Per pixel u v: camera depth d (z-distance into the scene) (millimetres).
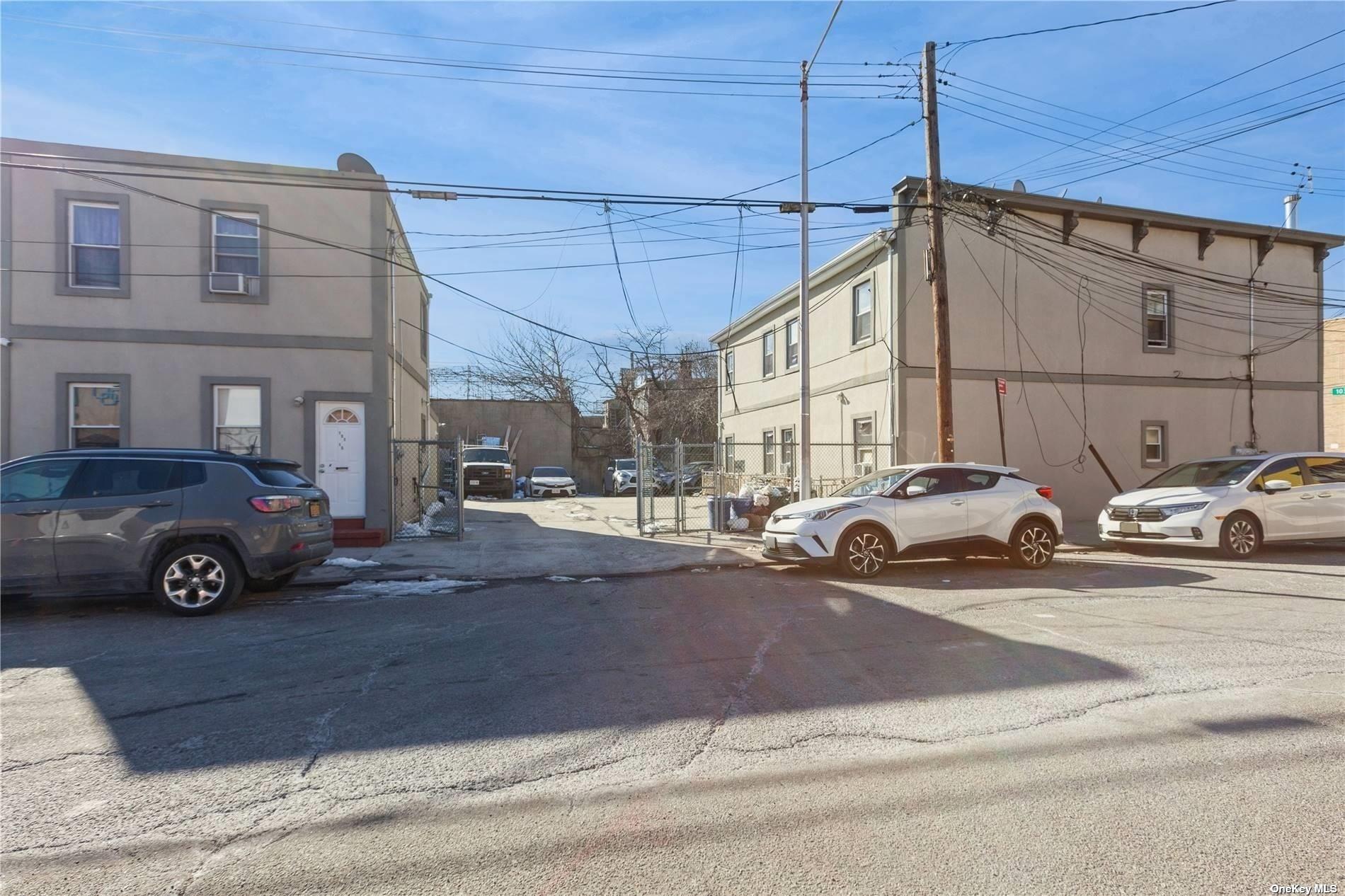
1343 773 3658
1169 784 3555
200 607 7527
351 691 5094
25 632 6891
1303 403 18031
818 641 6340
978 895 2695
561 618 7406
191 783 3688
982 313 15523
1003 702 4742
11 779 3744
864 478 10727
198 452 7914
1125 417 16547
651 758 3947
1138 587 8789
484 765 3883
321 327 12656
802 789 3561
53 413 11758
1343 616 7141
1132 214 16250
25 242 11703
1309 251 18219
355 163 13398
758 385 23188
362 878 2850
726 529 14273
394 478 13648
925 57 12477
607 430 37781
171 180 12133
